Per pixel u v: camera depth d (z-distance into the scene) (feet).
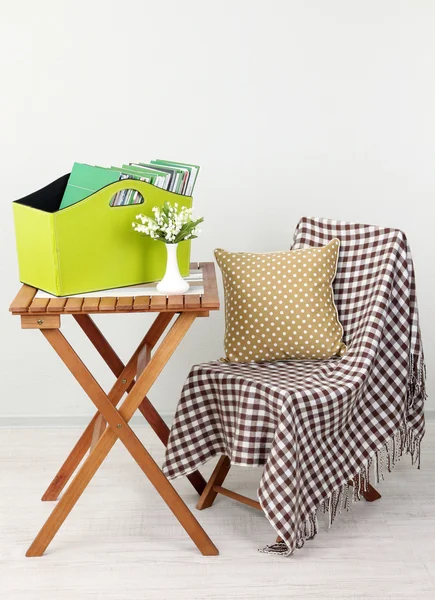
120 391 8.86
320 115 10.34
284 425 7.40
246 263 8.95
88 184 8.16
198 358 11.06
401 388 8.66
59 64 10.05
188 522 7.88
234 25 10.05
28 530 8.38
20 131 10.19
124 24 9.99
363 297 8.89
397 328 8.75
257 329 8.78
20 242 7.76
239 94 10.24
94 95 10.16
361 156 10.48
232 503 8.98
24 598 7.25
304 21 10.08
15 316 10.77
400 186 10.59
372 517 8.62
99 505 8.93
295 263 8.87
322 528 8.41
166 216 7.54
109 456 10.19
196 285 7.94
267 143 10.39
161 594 7.30
